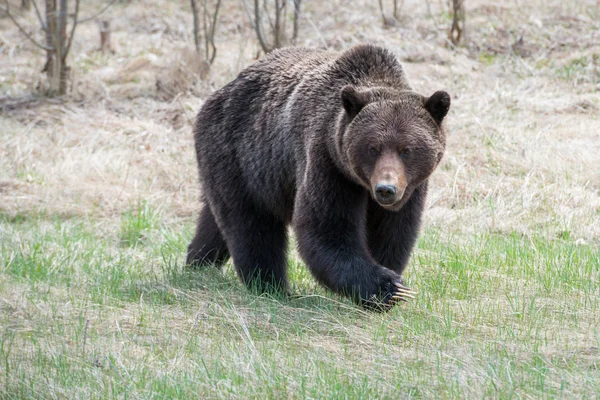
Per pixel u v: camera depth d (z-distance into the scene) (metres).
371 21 26.67
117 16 29.98
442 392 7.95
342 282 10.16
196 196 17.42
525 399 7.79
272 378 8.27
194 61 22.56
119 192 17.31
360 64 11.00
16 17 30.09
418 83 21.47
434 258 12.76
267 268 11.82
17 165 18.36
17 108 21.53
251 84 12.12
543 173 16.95
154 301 10.91
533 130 19.00
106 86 23.06
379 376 8.33
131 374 8.45
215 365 8.55
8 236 14.51
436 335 9.59
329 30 26.36
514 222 15.11
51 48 22.34
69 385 8.27
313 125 10.72
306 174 10.58
